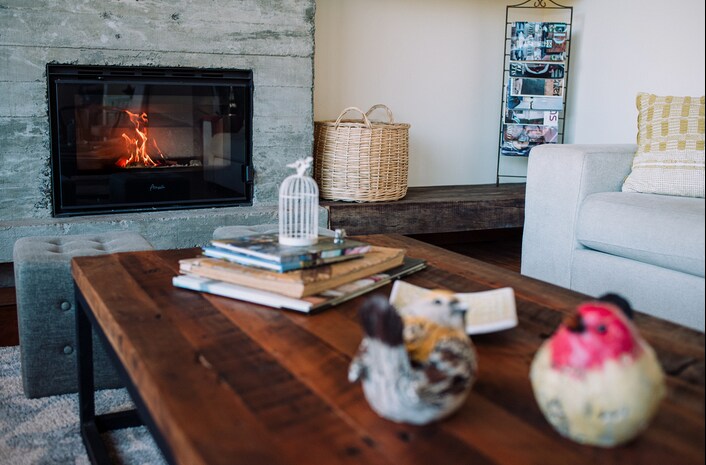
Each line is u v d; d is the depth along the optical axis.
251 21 3.14
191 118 3.15
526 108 3.94
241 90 3.21
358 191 3.36
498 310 1.11
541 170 2.64
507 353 0.98
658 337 1.06
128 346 0.98
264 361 0.92
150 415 0.88
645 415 0.69
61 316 1.79
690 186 2.38
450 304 0.82
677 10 3.42
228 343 0.99
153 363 0.91
